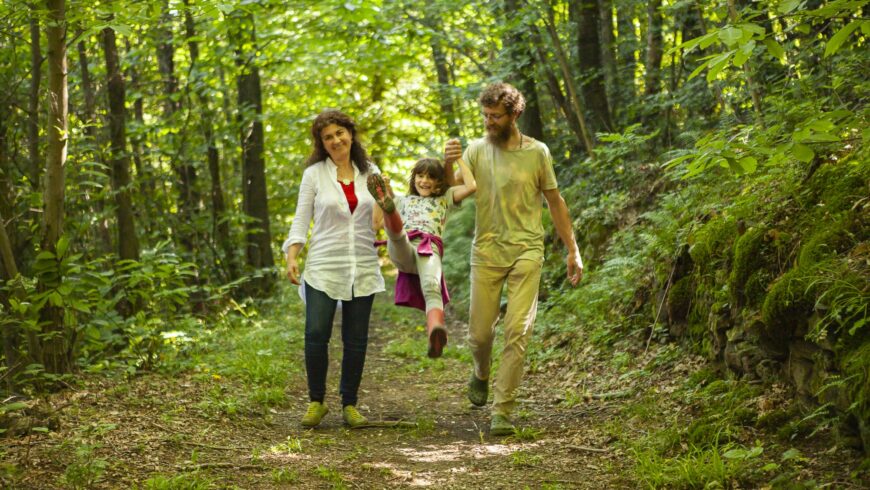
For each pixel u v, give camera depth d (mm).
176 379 5961
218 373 6219
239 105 11523
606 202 9055
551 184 4922
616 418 4727
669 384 5121
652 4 10062
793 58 6297
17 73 7508
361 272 5062
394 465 4145
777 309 3930
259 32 10984
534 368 6598
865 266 3697
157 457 4004
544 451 4309
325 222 5043
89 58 10219
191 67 10695
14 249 6293
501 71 11359
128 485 3562
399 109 19484
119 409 4859
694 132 7219
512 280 4898
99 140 8945
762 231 4531
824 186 4484
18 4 5695
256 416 5199
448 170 5027
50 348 5441
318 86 15852
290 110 16062
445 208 5062
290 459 4199
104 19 5906
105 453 3939
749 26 3260
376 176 4508
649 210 8148
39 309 5273
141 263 6547
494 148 4926
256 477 3838
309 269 5059
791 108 5562
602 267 8250
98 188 8703
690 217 6027
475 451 4430
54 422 4309
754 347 4395
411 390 6523
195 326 7965
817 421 3682
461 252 11953
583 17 10938
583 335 6805
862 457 3307
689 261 5723
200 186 12516
